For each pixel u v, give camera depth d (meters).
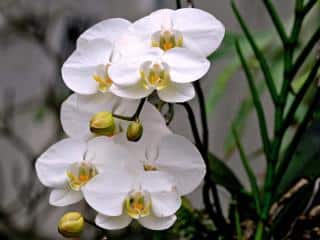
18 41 3.16
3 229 2.73
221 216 0.92
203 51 0.79
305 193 0.91
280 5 2.18
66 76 0.79
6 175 3.32
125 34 0.79
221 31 0.79
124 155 0.78
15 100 3.19
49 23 2.93
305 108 1.12
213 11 2.40
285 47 0.94
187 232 1.01
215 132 2.48
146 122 0.79
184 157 0.79
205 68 0.75
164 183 0.78
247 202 0.98
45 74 3.17
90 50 0.79
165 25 0.79
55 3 2.96
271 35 1.24
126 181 0.78
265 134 0.93
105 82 0.78
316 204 0.96
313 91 1.11
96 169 0.79
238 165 2.22
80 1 3.04
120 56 0.78
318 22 1.23
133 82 0.75
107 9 3.06
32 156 2.88
